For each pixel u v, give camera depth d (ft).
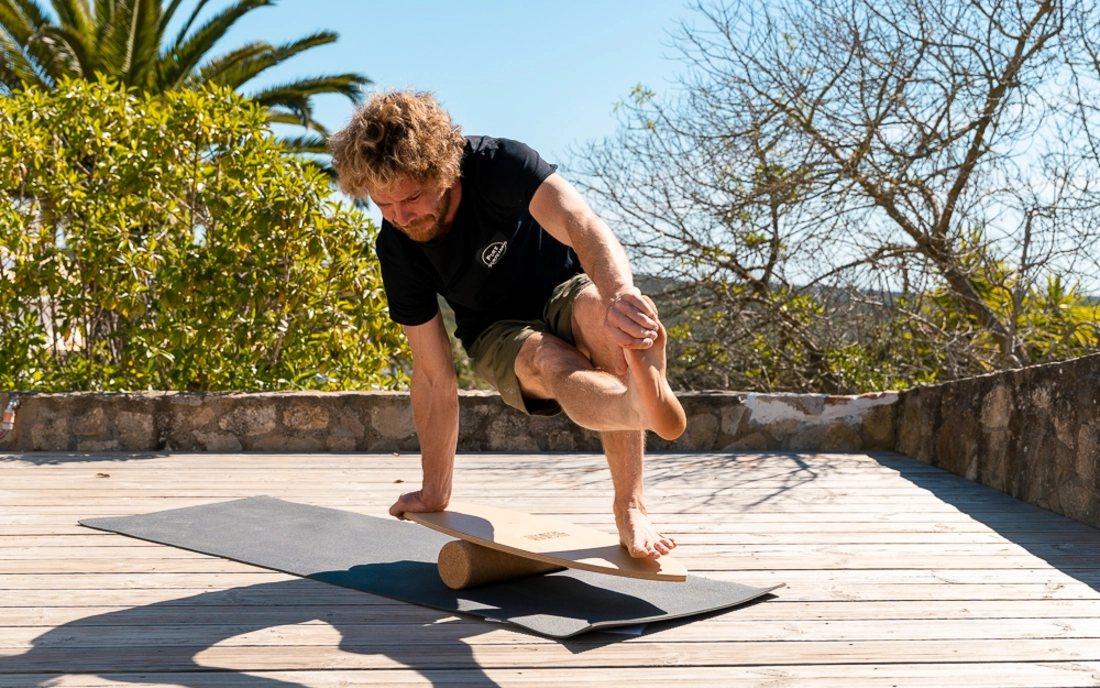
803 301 21.48
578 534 6.89
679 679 5.06
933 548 8.44
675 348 23.24
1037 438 10.75
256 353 16.97
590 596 6.68
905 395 15.26
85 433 14.89
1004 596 6.81
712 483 12.19
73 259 16.84
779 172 21.34
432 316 7.29
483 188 6.30
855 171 20.52
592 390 5.26
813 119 21.38
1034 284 19.26
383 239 6.97
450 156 5.95
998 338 20.54
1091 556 8.12
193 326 16.25
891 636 5.85
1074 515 9.80
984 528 9.36
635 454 6.61
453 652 5.50
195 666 5.20
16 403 14.78
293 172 16.80
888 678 5.09
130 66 35.45
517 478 12.51
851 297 20.88
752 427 15.67
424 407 7.39
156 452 14.75
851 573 7.51
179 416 15.06
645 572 5.82
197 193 17.25
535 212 6.05
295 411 15.21
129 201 16.76
